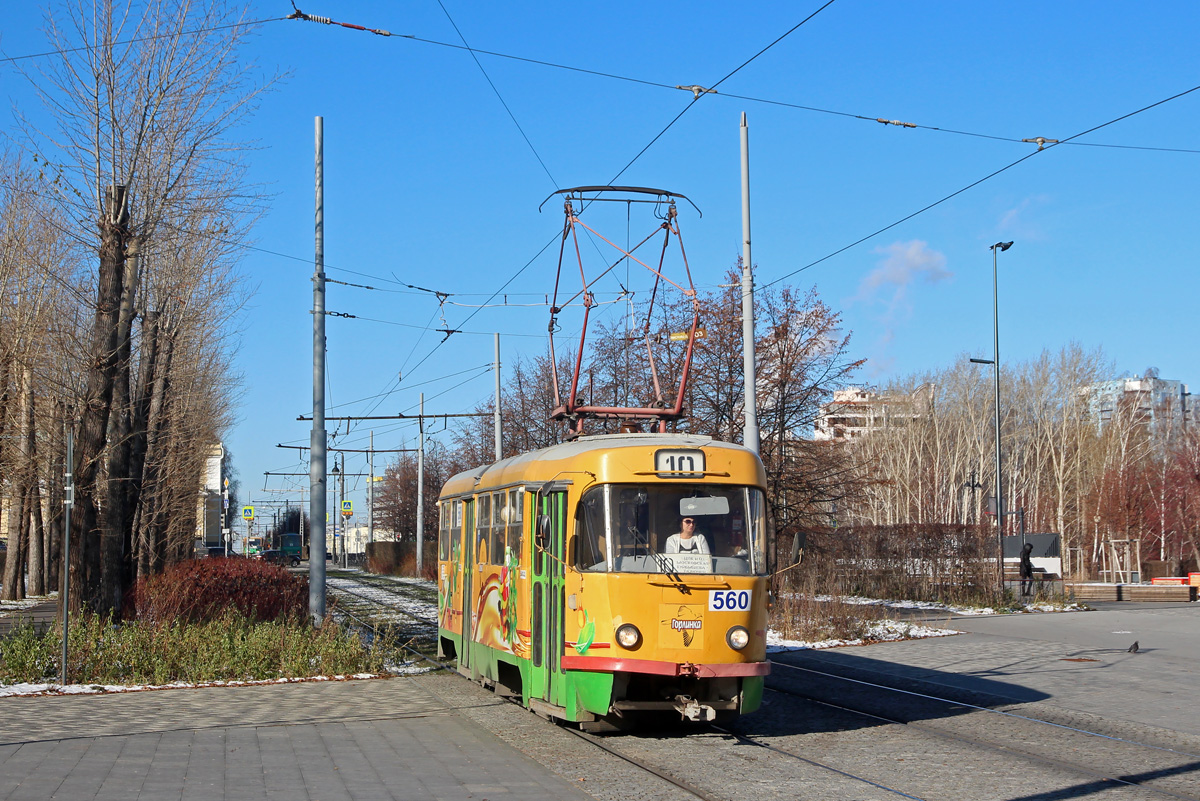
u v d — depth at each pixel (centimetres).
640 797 849
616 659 1047
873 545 3344
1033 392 7456
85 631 1568
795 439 2775
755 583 1088
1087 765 966
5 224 2439
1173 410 8156
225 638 1565
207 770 923
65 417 2333
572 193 1709
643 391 3031
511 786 884
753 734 1134
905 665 1728
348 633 1855
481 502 1502
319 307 2020
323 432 1998
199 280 2639
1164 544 6488
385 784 883
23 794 822
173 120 1955
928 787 881
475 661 1481
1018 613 2912
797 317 2825
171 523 3319
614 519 1084
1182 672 1614
